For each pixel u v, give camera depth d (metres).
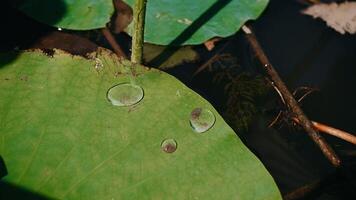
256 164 0.49
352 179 0.54
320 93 0.60
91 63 0.53
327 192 0.53
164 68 0.58
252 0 0.62
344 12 0.66
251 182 0.48
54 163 0.47
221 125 0.51
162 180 0.48
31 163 0.47
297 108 0.58
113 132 0.49
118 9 0.60
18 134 0.48
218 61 0.60
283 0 0.66
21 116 0.49
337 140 0.57
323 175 0.54
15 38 0.56
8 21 0.58
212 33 0.59
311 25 0.65
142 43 0.52
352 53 0.64
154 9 0.59
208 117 0.51
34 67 0.52
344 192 0.53
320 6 0.66
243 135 0.56
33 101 0.50
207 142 0.50
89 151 0.48
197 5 0.60
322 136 0.57
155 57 0.58
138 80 0.52
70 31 0.58
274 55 0.63
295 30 0.65
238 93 0.58
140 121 0.50
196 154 0.49
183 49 0.59
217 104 0.58
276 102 0.58
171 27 0.58
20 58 0.52
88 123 0.49
